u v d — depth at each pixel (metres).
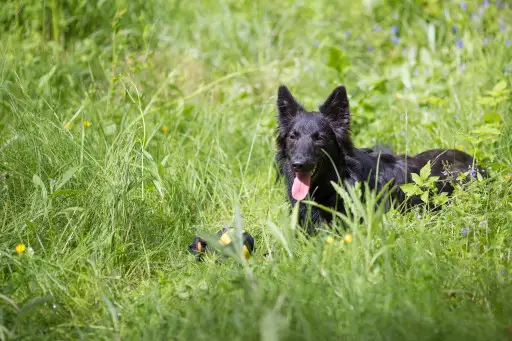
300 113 10.05
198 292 7.37
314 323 6.34
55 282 7.59
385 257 7.09
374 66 16.33
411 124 13.07
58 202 9.12
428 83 14.70
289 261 7.79
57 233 8.71
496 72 13.83
